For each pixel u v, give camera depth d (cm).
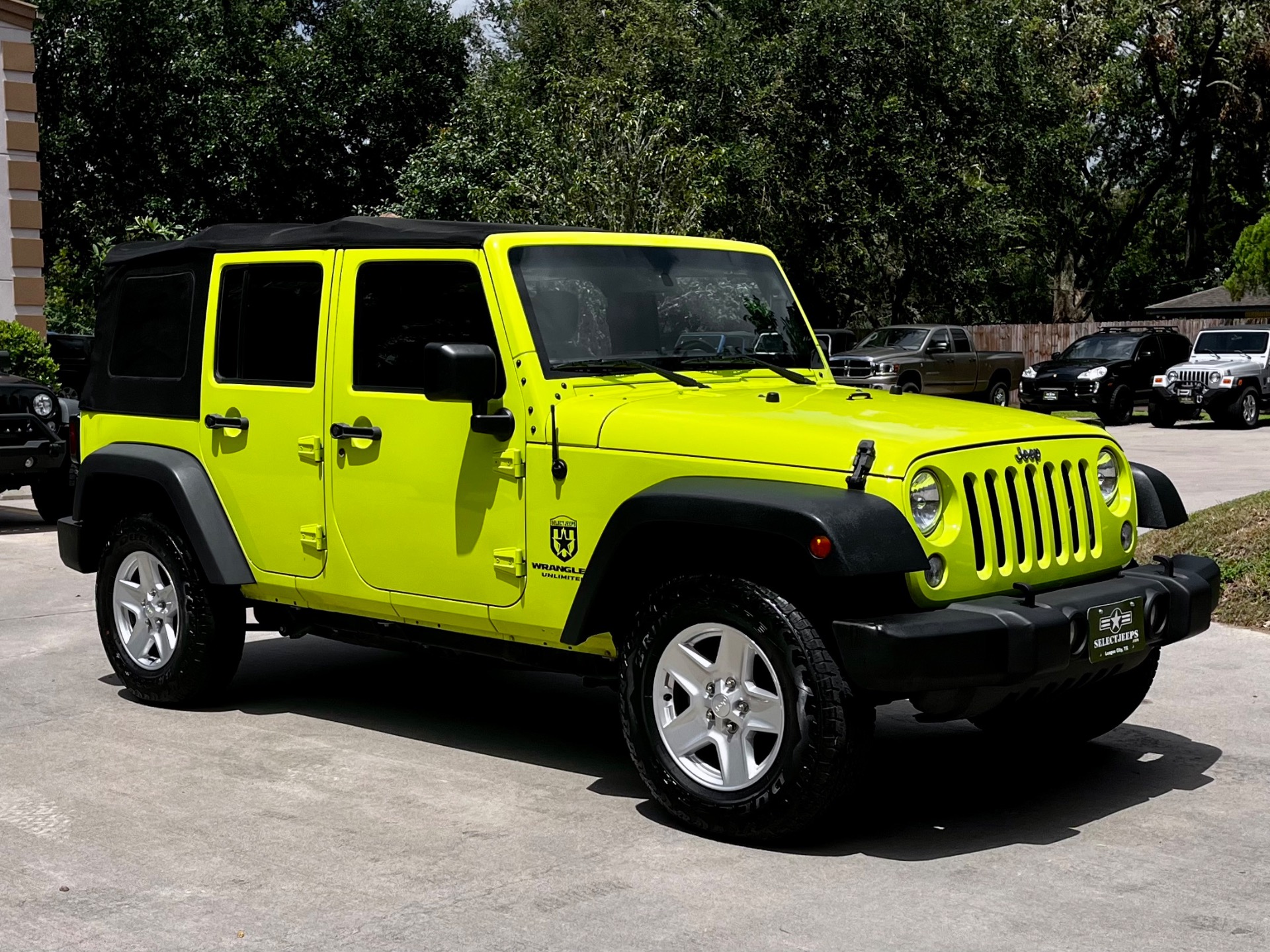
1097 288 4503
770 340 594
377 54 3500
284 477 589
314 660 755
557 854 453
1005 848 459
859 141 3053
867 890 420
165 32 3291
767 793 448
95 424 674
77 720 628
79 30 3266
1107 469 526
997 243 3353
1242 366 2709
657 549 490
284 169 3397
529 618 515
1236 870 437
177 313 637
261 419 596
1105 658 473
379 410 552
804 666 439
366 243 563
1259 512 903
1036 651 440
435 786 529
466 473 527
